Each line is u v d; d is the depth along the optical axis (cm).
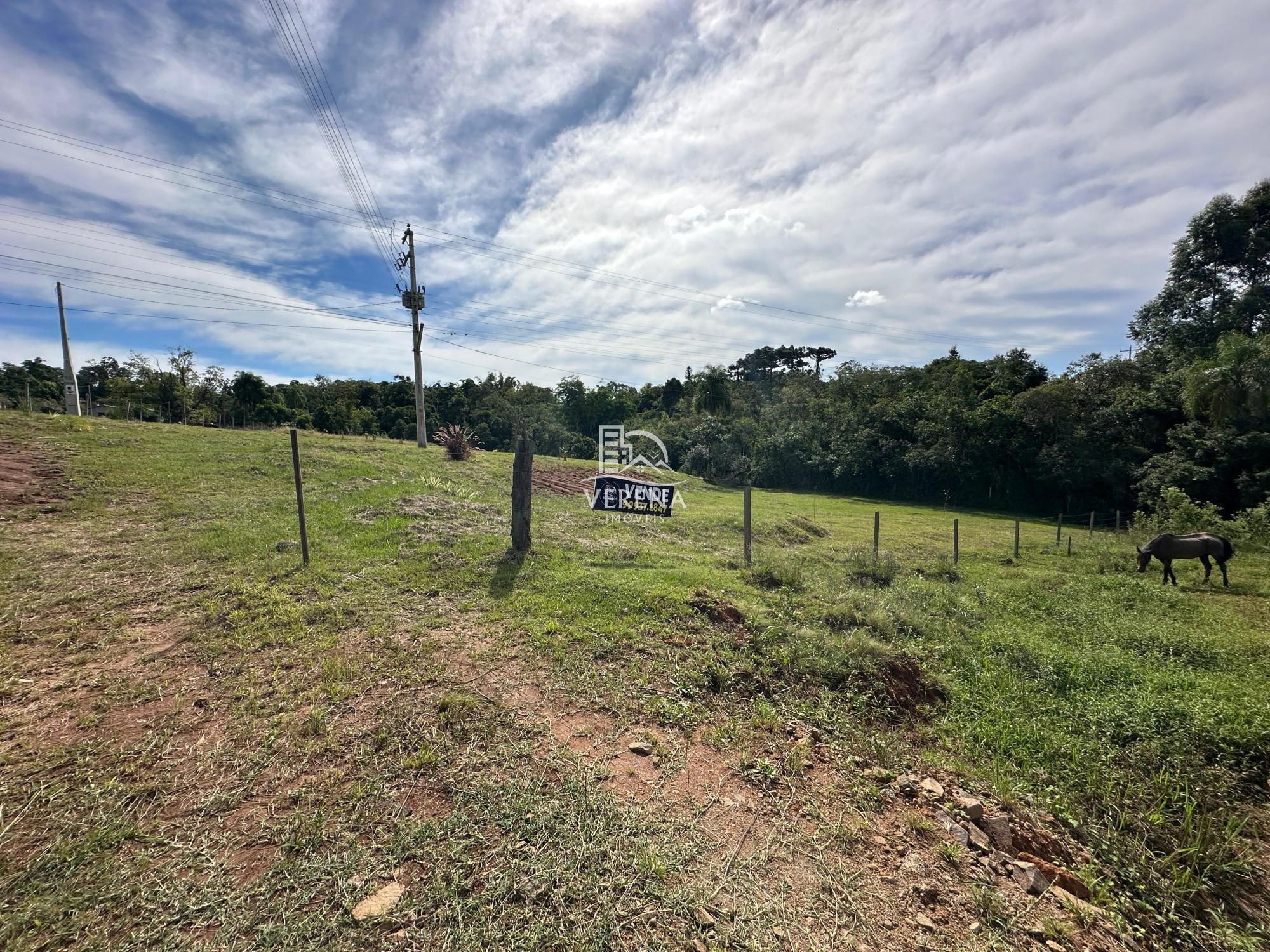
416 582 593
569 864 232
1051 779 384
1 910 201
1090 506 2916
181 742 311
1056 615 827
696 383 3891
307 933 195
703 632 512
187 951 187
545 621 505
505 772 295
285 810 260
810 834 275
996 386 3509
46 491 874
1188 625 801
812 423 3641
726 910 217
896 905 234
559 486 1576
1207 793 375
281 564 625
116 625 462
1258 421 2273
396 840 241
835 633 575
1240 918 286
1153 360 3127
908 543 1542
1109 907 272
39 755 294
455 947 191
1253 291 2917
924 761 385
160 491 946
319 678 386
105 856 228
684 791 297
